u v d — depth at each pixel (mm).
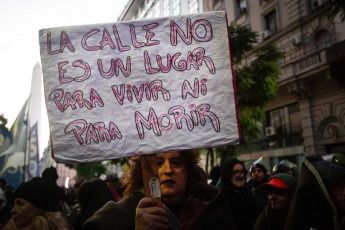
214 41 1707
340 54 5977
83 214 3475
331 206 1540
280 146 16281
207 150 11461
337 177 1536
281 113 16594
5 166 5801
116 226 1531
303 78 14320
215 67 1680
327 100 13844
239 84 10977
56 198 2059
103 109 1602
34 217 1905
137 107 1615
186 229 1638
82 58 1650
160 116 1609
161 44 1694
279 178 2387
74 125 1574
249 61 17234
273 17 16812
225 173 3496
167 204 1706
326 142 13969
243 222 3348
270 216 2398
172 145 1572
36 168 5875
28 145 5898
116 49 1675
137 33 1699
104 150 1556
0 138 5867
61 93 1607
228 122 1621
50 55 1637
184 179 1725
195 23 1722
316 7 14086
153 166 1519
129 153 1553
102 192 3441
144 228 1315
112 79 1639
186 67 1678
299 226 1641
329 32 13641
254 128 11727
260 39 17203
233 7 19312
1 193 3822
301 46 14797
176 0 6840
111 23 1696
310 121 14547
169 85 1651
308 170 1668
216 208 1706
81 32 1675
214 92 1652
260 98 11414
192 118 1617
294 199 1700
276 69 11883
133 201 1674
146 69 1663
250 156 18297
